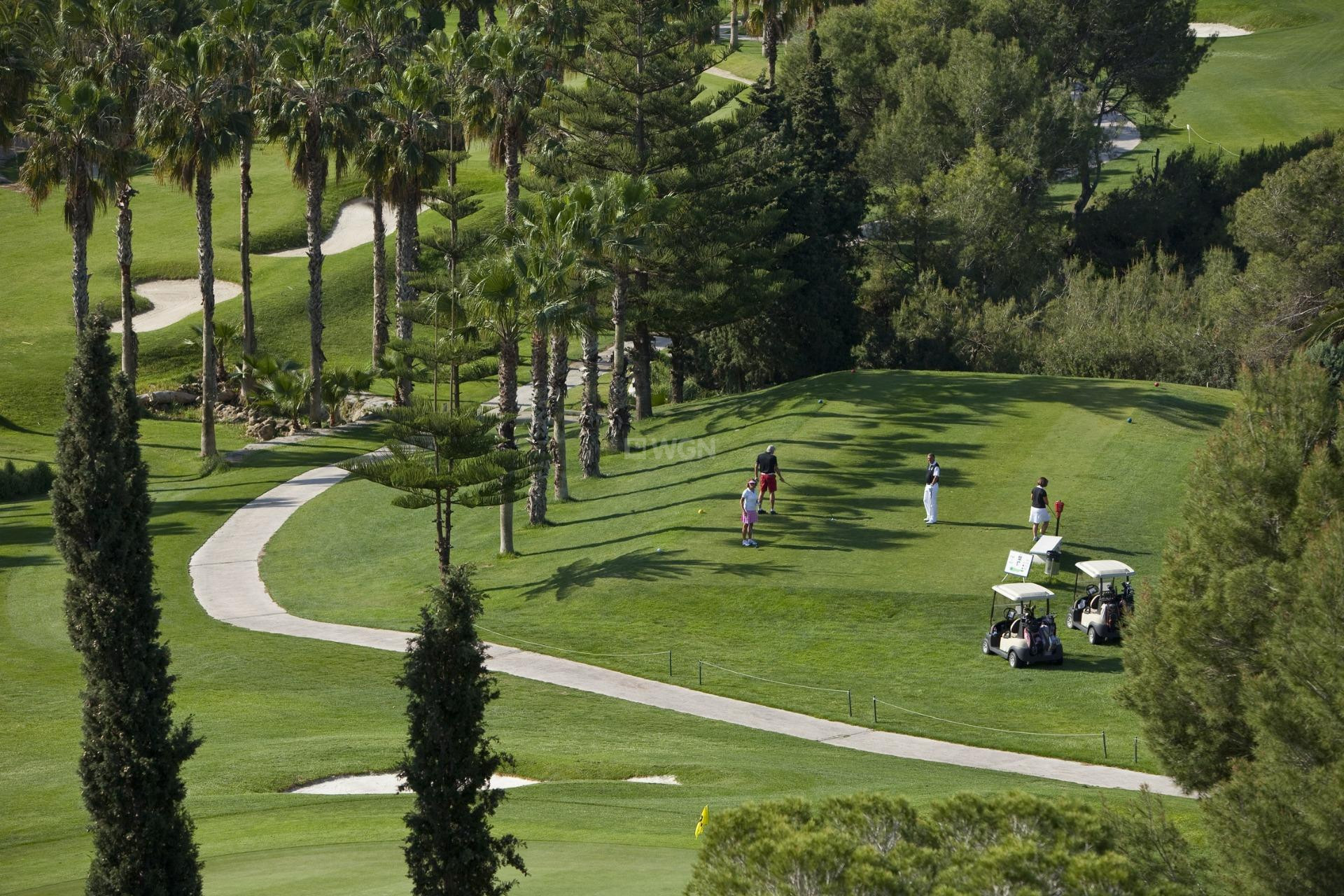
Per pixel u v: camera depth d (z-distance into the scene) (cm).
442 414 4300
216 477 6944
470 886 1598
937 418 5838
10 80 6856
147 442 7769
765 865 1284
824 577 4197
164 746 1836
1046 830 1374
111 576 1820
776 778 2784
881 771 2905
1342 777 1429
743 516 4600
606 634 4025
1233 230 7819
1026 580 4097
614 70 6688
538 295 4853
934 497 4559
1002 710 3338
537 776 2889
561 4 7575
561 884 1847
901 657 3706
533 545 5122
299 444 7681
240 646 4184
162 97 7000
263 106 7838
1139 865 1565
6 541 5634
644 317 6831
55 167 7069
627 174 6669
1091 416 5728
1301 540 1970
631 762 2938
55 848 2478
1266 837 1486
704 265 6600
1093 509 4631
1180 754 2122
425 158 7906
